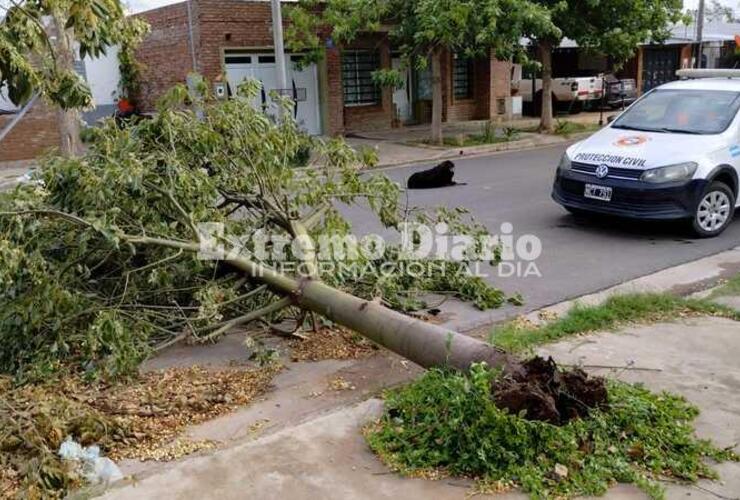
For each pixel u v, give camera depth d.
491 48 17.98
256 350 5.07
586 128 21.78
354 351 5.29
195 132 5.73
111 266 5.31
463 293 6.44
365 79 21.48
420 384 4.22
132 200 5.15
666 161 8.26
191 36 18.03
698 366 4.82
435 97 18.33
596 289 6.67
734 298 6.21
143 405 4.43
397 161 16.27
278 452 3.81
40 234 5.00
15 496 3.39
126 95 20.47
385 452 3.76
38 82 4.72
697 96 9.46
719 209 8.55
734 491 3.38
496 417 3.57
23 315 4.69
